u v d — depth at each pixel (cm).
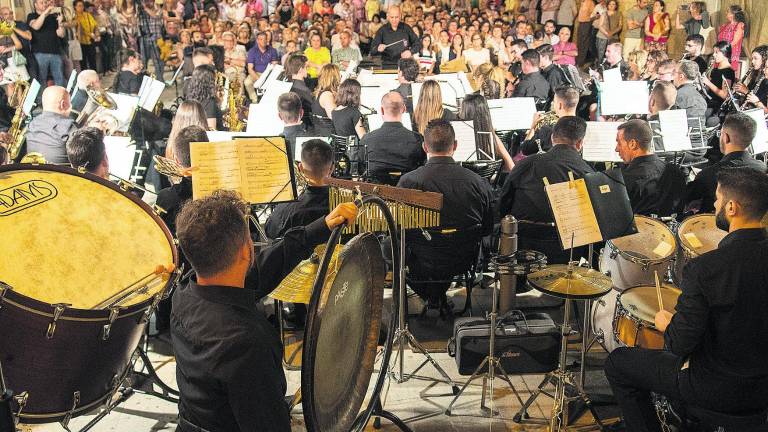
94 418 335
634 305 331
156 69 1383
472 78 941
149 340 443
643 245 391
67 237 243
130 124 654
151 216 269
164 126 681
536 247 465
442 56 1256
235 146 379
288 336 455
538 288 329
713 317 275
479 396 389
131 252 250
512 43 1114
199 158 374
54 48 1137
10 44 1035
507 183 462
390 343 262
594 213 350
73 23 1288
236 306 201
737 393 277
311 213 401
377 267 229
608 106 800
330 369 204
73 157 396
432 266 440
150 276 243
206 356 196
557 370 356
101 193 267
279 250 235
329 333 198
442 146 430
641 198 466
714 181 474
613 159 613
